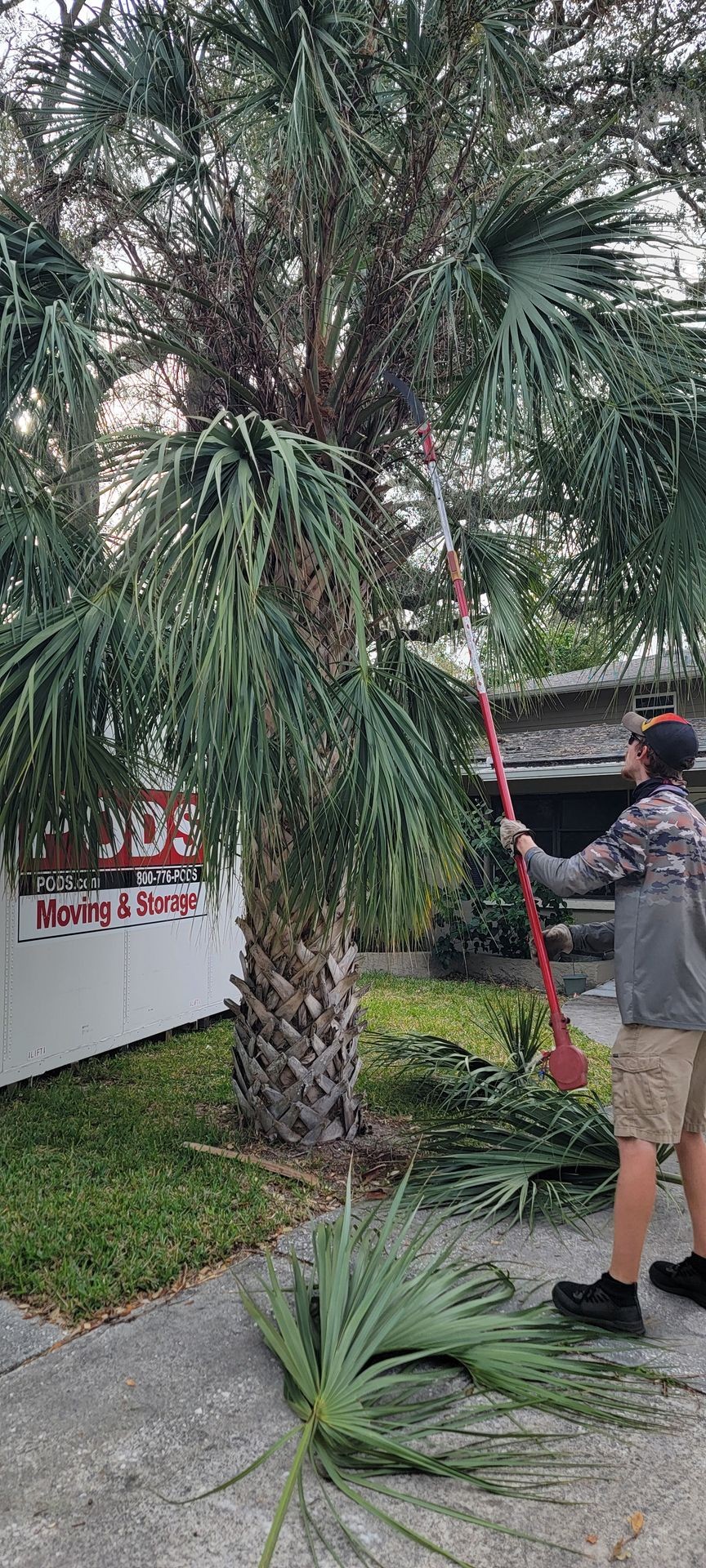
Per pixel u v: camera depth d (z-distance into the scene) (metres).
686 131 6.73
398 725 3.23
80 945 5.37
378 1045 5.11
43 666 3.11
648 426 3.39
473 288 3.23
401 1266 2.45
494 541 4.89
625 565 3.81
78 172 4.34
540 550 4.77
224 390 3.94
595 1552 1.72
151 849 6.05
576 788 10.59
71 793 3.53
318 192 3.46
